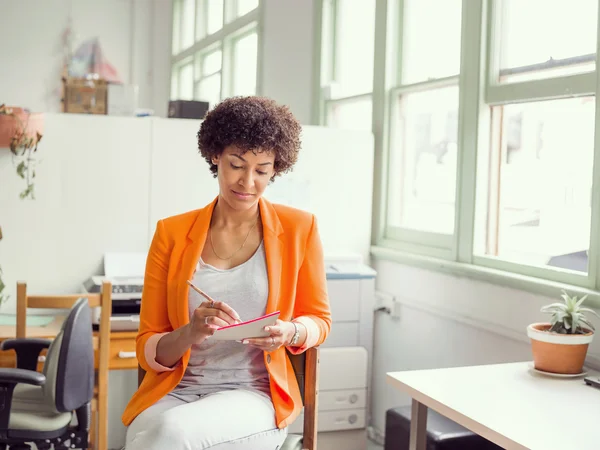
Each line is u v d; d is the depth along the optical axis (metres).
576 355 2.24
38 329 3.21
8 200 3.48
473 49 3.15
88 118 3.55
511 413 1.90
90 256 3.60
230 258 1.92
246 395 1.82
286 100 5.17
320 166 3.90
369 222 4.02
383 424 3.85
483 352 3.06
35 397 2.74
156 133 3.65
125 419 1.85
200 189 3.73
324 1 4.64
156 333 1.89
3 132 3.40
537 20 2.92
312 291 1.96
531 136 2.95
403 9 3.90
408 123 3.87
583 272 2.64
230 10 6.56
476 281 3.10
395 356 3.75
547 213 2.86
